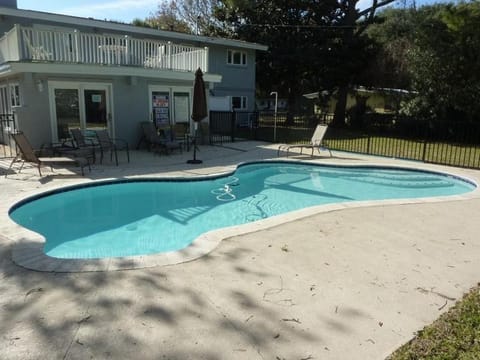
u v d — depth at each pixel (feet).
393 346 8.90
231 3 78.23
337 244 15.40
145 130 42.63
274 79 83.82
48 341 8.86
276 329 9.52
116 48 40.88
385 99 77.20
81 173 29.66
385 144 51.90
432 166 36.55
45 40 36.14
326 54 75.00
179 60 48.01
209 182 30.40
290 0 75.36
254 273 12.59
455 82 56.90
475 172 33.55
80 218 22.95
